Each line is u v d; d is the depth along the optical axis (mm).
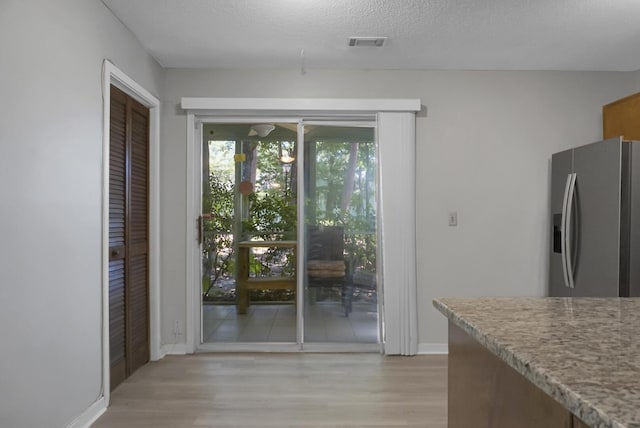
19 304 1769
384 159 3631
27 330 1822
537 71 3711
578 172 3119
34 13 1876
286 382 2947
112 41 2656
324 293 3742
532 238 3693
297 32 2941
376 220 3754
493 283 3682
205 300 3742
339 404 2586
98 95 2459
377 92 3688
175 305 3637
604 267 2799
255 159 3746
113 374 2820
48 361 1972
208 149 3740
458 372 1228
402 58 3434
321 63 3543
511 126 3699
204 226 3738
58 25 2061
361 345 3699
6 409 1692
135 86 2957
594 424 519
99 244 2465
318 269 3742
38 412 1898
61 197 2080
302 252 3729
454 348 1270
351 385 2893
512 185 3699
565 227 3100
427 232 3684
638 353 747
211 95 3650
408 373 3135
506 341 828
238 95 3658
